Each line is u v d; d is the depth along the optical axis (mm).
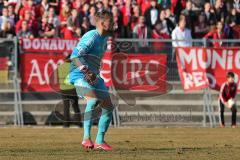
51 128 45719
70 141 35312
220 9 57938
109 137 38625
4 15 55312
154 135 40375
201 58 50562
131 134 41125
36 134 40281
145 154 28547
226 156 27969
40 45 49219
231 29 56938
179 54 50219
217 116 50438
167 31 56531
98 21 29656
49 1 58750
